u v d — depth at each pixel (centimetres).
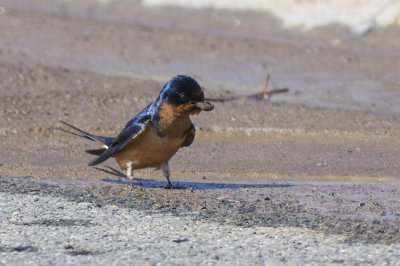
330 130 1566
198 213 955
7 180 1162
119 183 1161
